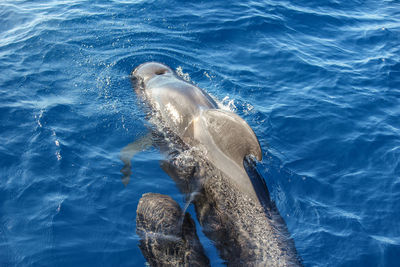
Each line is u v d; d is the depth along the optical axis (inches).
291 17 482.0
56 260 197.9
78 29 431.8
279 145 287.6
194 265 186.5
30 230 212.8
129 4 489.7
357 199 242.4
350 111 328.2
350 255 204.8
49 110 305.1
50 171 251.0
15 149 266.1
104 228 215.0
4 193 234.4
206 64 386.9
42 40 407.5
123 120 300.7
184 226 207.6
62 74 355.9
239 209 214.2
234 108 323.0
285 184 248.2
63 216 221.1
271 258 189.0
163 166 259.1
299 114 322.0
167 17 462.3
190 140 257.9
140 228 211.3
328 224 222.2
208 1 497.4
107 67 368.8
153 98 303.4
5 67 360.8
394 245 210.8
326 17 490.0
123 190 239.0
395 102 342.3
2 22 454.6
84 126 292.2
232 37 434.0
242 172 221.8
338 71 385.1
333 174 262.4
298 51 417.1
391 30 464.8
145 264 193.2
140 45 408.2
